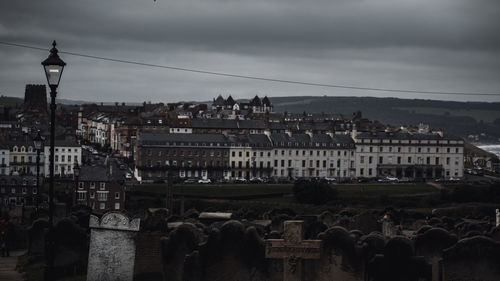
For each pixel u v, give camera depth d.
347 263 44.12
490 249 43.38
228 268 44.84
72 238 54.53
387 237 47.94
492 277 43.34
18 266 58.91
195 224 56.44
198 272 44.97
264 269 44.34
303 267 41.75
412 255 44.34
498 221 74.50
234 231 44.75
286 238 40.56
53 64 42.91
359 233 54.34
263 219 78.31
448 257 43.88
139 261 50.62
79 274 54.16
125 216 45.38
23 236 72.62
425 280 44.34
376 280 44.25
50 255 44.03
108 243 45.47
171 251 48.41
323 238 44.31
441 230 49.62
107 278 45.47
